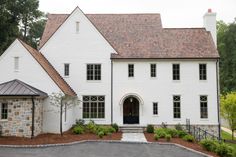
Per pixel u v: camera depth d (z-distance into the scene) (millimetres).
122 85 33781
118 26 37438
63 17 38750
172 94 33750
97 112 33625
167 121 33500
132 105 34625
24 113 25484
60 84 29422
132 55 33906
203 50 34531
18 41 28875
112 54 33938
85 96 33719
